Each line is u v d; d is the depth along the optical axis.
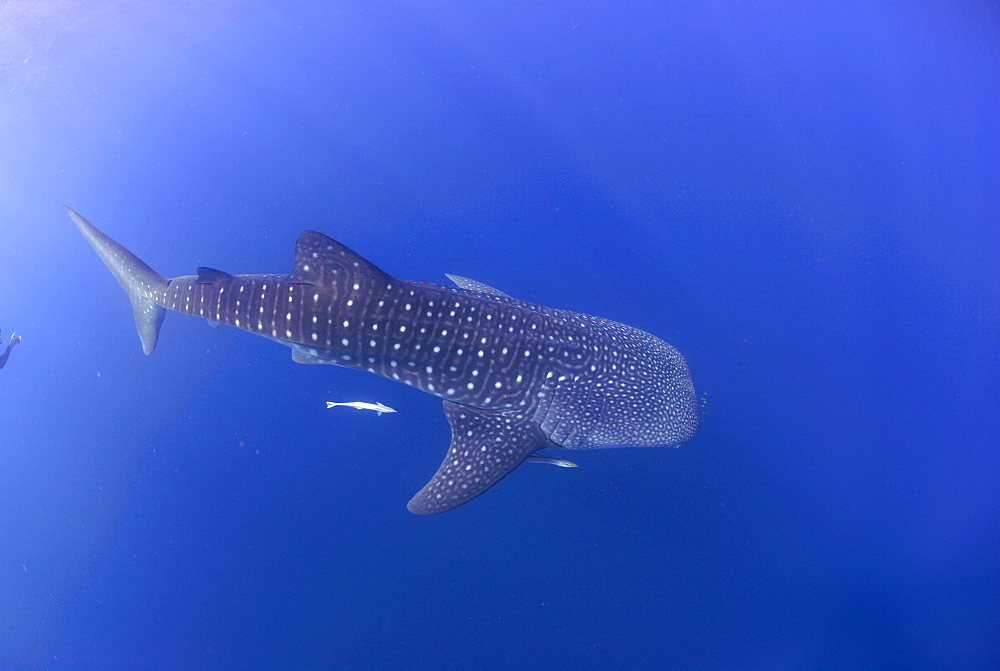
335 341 6.86
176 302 7.70
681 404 7.43
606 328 7.87
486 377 6.95
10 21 11.91
